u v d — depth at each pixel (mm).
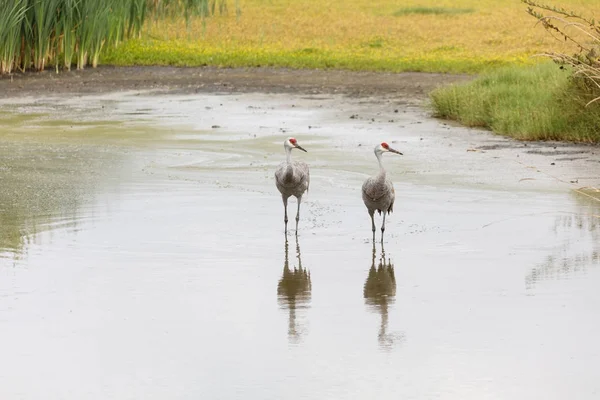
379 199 14344
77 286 12398
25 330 10820
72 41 41125
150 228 15430
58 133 25719
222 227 15555
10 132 25859
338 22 58688
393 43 50438
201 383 9422
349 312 11438
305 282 12656
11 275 12852
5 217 16125
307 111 29906
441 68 40312
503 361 9883
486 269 13125
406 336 10617
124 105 31688
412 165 20922
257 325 11000
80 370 9734
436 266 13320
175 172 20297
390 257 13812
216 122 27719
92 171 20359
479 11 62031
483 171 20109
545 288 12203
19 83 37594
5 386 9375
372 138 24641
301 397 9109
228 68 42375
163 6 50188
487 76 30984
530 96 27000
